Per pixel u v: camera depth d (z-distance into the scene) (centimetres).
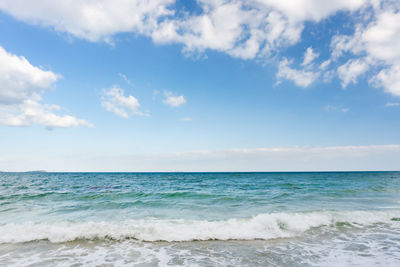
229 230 832
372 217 1041
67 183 3384
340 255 616
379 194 1944
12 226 833
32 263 556
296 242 734
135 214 1105
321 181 3959
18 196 1709
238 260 585
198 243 720
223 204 1402
